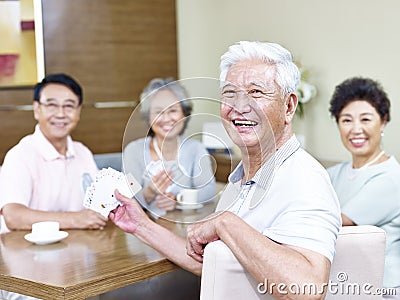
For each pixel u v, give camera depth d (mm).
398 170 2721
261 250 1718
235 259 1770
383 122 2832
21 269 2133
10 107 4574
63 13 4730
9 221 2830
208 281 1791
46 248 2418
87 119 4867
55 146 3168
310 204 1797
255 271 1728
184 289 2623
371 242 1984
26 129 4633
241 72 1947
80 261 2213
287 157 1954
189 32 5273
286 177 1899
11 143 4586
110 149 4992
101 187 2250
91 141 4891
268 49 1955
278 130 1959
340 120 2871
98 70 4902
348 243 1957
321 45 4371
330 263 1761
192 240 1952
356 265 1980
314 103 4438
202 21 5246
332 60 4309
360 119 2799
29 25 4613
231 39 5031
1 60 4562
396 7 3889
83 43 4828
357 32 4133
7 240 2576
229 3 5023
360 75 4133
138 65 5086
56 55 4715
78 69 4816
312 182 1850
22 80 4609
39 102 3125
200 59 5262
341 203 2828
